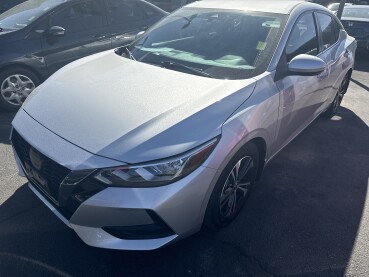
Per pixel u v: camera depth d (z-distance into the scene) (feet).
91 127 6.64
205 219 7.38
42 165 6.68
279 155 12.13
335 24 13.50
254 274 7.19
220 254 7.62
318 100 11.94
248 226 8.52
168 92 7.56
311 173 11.12
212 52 9.31
